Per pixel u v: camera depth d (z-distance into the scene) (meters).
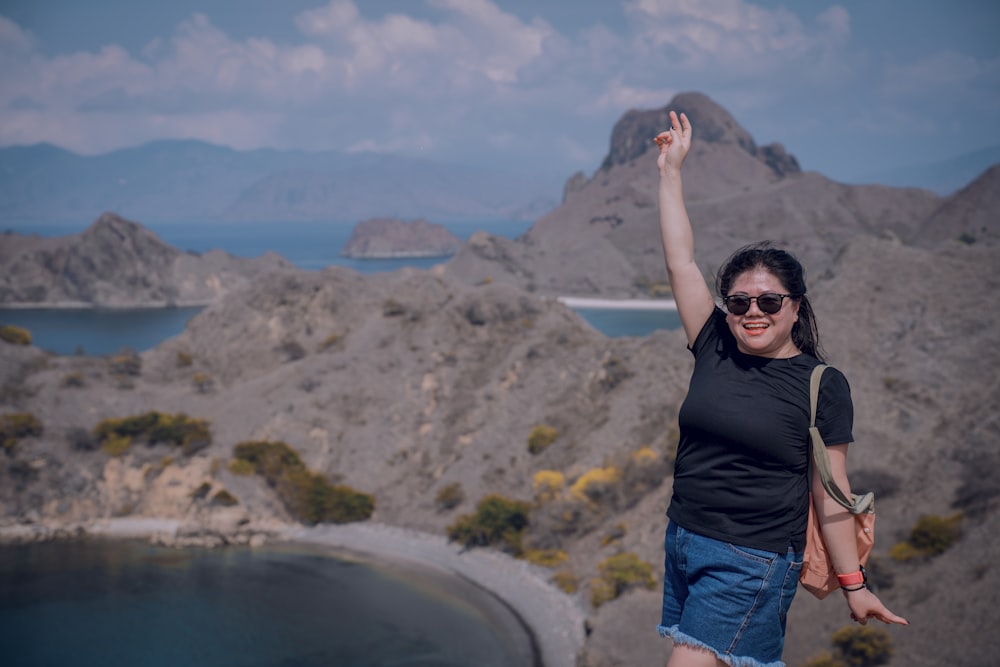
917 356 90.31
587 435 98.50
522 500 93.88
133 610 78.69
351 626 74.31
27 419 106.62
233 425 112.12
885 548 65.38
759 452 5.14
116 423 107.94
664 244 6.03
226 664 67.94
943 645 51.47
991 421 75.44
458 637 71.25
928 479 72.81
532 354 115.62
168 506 101.19
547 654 67.12
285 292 138.75
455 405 113.12
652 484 86.06
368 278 146.75
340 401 115.88
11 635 73.88
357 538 94.88
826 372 5.24
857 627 53.59
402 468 107.62
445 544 90.31
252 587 83.38
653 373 101.56
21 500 101.00
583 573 77.75
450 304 126.62
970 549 59.91
